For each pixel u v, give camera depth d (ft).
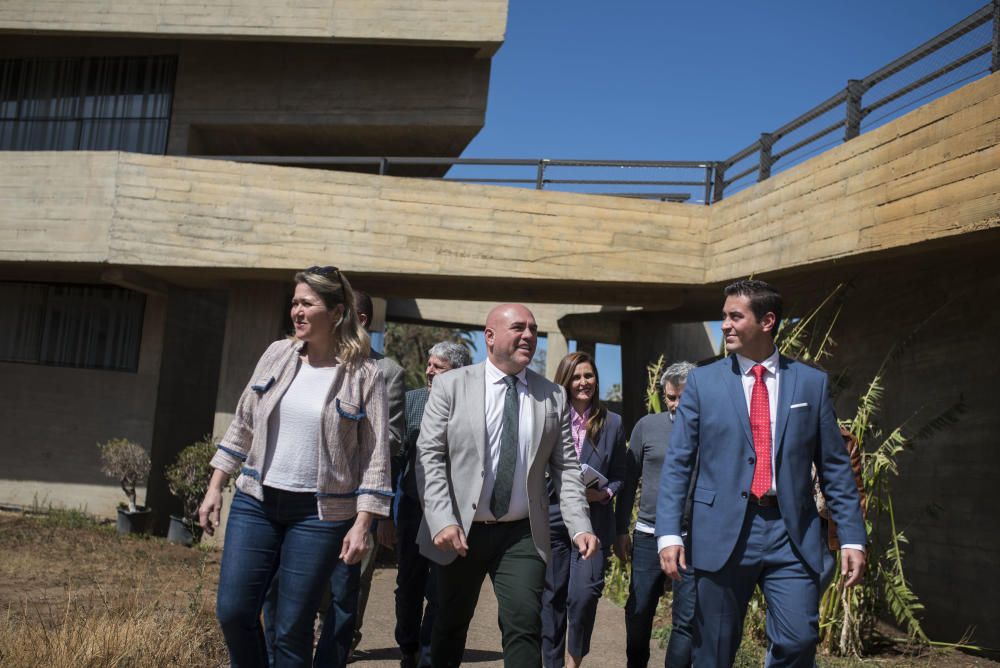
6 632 14.16
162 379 45.24
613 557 31.65
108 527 39.22
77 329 45.91
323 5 44.09
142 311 45.52
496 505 11.57
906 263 29.60
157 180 37.70
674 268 36.35
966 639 26.08
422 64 48.32
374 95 48.19
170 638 14.94
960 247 26.27
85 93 49.42
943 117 25.32
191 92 48.65
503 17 44.11
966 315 27.71
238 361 40.75
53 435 45.06
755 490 10.65
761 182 33.50
